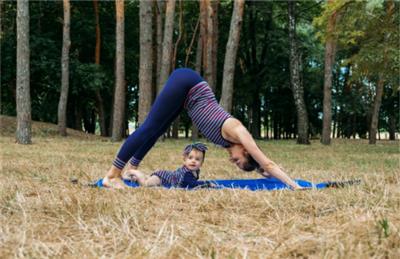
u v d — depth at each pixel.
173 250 2.32
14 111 29.00
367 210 3.13
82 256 2.28
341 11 13.38
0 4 22.03
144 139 4.82
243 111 36.47
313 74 31.09
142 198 3.88
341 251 2.20
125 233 2.68
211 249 2.37
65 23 19.34
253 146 4.62
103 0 25.42
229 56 13.76
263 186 5.10
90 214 3.25
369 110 32.44
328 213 3.31
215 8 20.73
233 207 3.53
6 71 23.48
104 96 28.53
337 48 22.56
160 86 17.02
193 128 20.48
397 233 2.45
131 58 26.44
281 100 32.41
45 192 4.19
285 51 27.34
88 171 6.40
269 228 2.86
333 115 38.78
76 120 27.47
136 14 26.91
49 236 2.67
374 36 13.66
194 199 3.85
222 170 7.09
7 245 2.45
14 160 7.92
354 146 18.09
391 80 15.17
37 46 22.92
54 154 9.56
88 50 26.59
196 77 4.85
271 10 27.20
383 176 5.49
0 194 3.99
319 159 10.11
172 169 7.35
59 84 23.58
